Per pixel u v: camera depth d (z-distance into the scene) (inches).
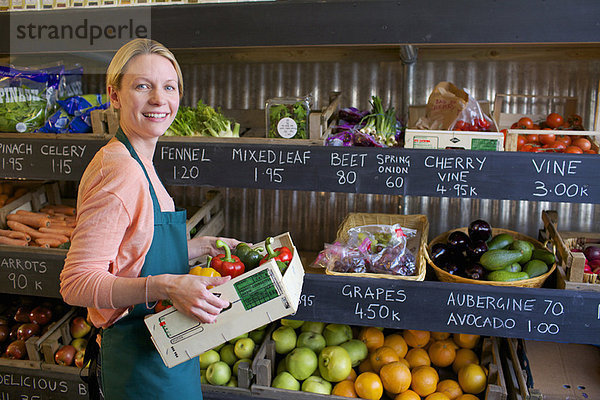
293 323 96.3
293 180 82.0
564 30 70.9
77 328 99.3
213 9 78.2
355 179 80.3
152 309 59.6
